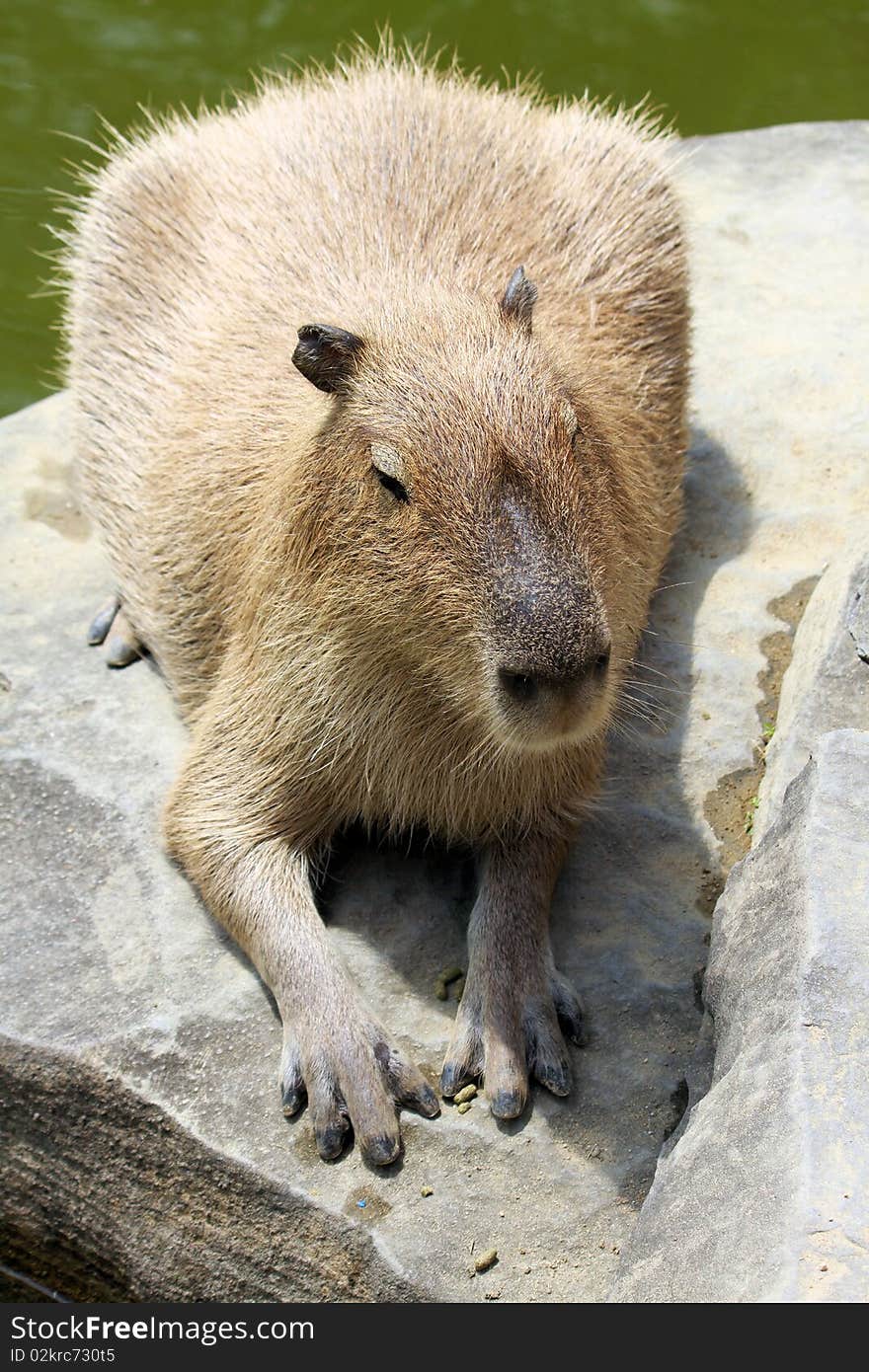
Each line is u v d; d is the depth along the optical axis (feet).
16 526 21.26
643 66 35.58
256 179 19.39
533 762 15.19
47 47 34.14
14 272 28.53
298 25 35.68
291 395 16.33
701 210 26.08
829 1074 11.48
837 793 13.43
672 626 18.79
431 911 16.20
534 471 13.15
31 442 22.71
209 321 18.17
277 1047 14.93
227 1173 14.11
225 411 17.07
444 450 13.32
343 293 17.03
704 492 20.70
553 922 15.92
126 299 19.42
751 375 22.22
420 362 13.89
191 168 19.94
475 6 37.32
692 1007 15.03
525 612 12.57
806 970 12.10
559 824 16.11
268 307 17.56
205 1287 14.74
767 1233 10.78
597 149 20.35
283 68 33.53
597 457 14.75
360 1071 14.21
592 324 17.99
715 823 16.69
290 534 14.84
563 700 12.55
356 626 14.44
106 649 19.24
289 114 20.62
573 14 37.63
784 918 12.83
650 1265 11.57
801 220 25.77
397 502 13.61
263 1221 14.03
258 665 15.72
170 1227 14.75
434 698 14.56
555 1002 15.03
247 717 15.96
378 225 18.07
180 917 16.17
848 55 36.60
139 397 18.78
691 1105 13.85
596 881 16.29
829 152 27.76
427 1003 15.31
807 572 19.42
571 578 12.74
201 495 16.90
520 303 14.64
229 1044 14.92
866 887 12.66
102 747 17.92
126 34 34.88
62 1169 15.25
